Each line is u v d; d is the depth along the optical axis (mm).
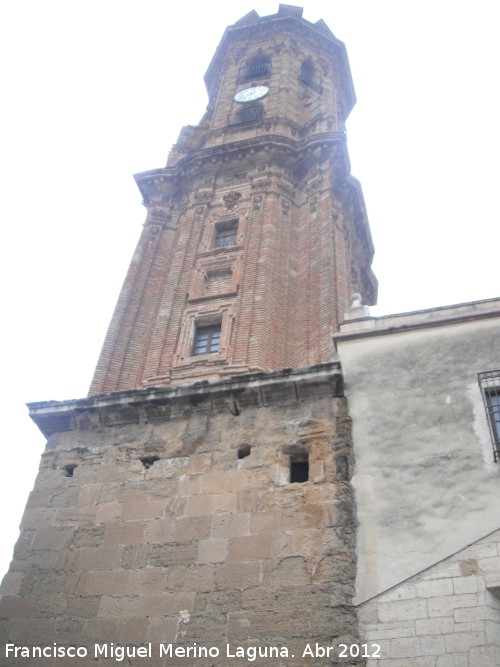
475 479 13336
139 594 13805
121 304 23188
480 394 14594
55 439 17547
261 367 19531
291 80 34062
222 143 29266
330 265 22609
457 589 11977
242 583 13344
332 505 14016
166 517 14945
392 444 14477
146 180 28484
